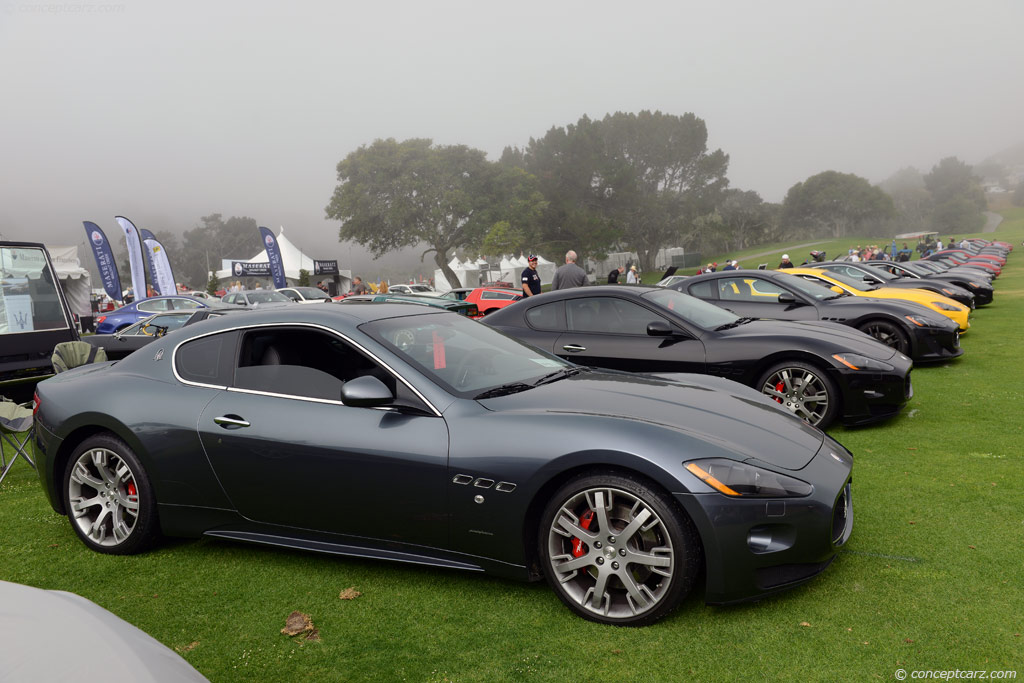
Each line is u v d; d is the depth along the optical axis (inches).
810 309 323.3
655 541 107.1
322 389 129.7
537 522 116.3
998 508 148.3
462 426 117.7
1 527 165.0
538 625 109.7
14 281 294.8
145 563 140.3
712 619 108.6
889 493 161.3
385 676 96.8
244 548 146.6
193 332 146.9
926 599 111.0
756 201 5944.9
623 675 94.7
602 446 107.3
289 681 96.3
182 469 136.6
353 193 2416.3
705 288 336.8
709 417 119.5
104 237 1036.5
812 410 217.8
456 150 2474.2
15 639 51.4
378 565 135.0
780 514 104.3
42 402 152.3
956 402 257.1
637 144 3481.8
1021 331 462.9
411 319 144.6
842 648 98.6
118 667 48.8
